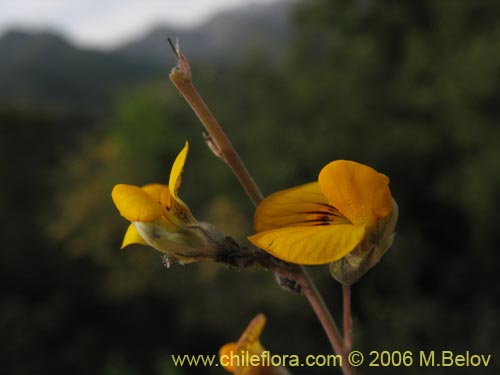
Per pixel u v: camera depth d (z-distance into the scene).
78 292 26.58
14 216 29.42
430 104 24.45
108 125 37.28
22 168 33.88
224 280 22.88
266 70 31.58
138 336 24.98
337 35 31.20
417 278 24.61
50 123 38.34
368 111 27.05
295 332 21.77
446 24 25.86
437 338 19.20
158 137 29.41
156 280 24.44
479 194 21.89
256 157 27.16
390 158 25.67
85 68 117.94
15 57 121.62
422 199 26.56
